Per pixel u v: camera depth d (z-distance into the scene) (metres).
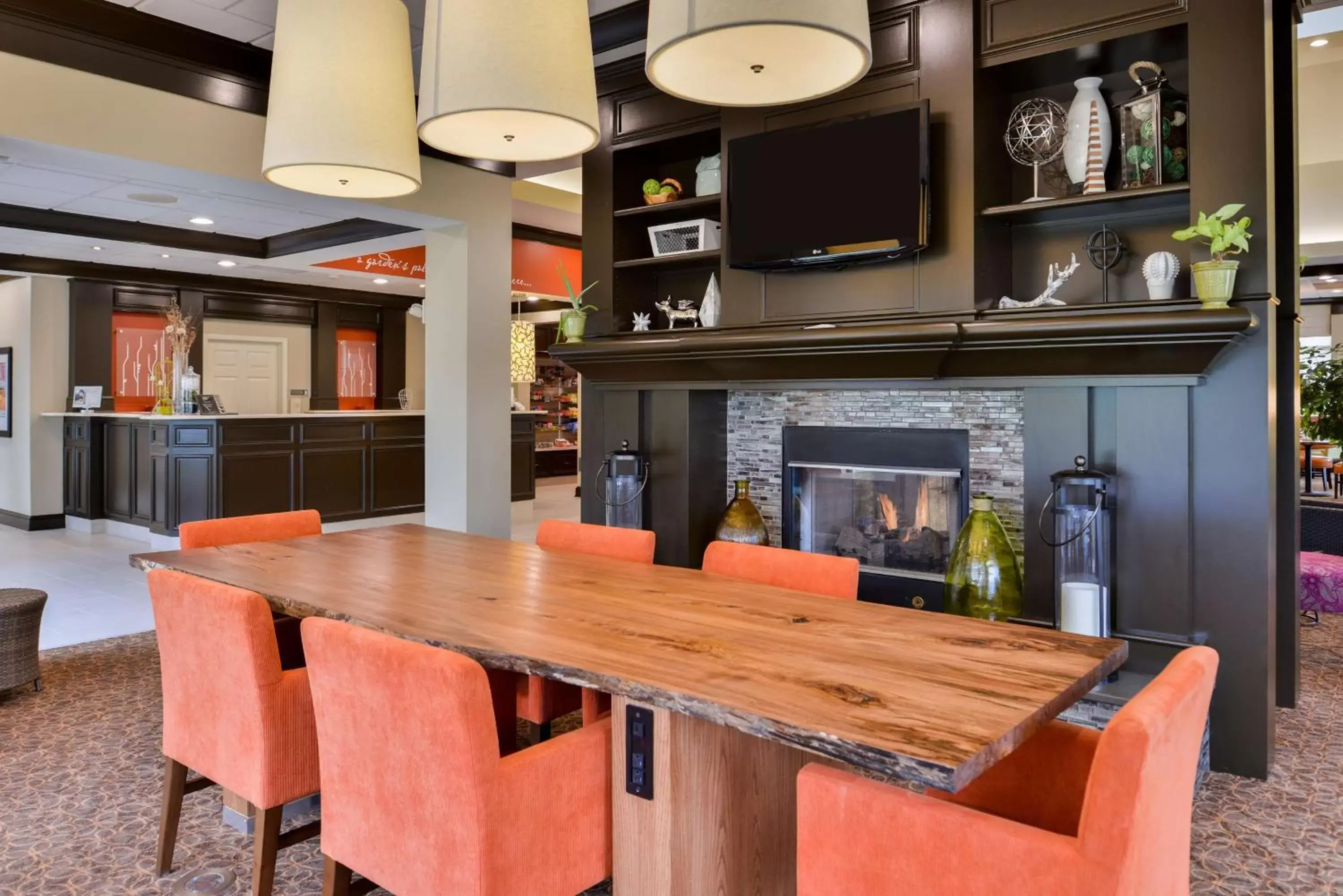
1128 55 3.24
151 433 7.48
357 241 6.44
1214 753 3.02
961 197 3.38
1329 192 7.43
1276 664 3.66
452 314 5.49
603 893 2.20
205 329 9.70
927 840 1.31
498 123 2.46
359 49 2.83
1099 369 3.12
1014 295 3.63
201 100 4.04
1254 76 2.87
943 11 3.41
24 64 3.50
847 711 1.42
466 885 1.55
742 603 2.21
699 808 1.70
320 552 2.99
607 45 4.12
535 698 2.62
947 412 3.74
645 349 4.14
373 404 11.28
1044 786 1.70
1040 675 1.62
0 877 2.30
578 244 8.27
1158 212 3.29
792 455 4.23
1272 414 2.95
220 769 2.11
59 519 8.53
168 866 2.33
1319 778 2.96
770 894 1.92
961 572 3.23
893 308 3.58
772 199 3.82
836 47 2.04
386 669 1.60
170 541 7.22
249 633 1.97
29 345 8.26
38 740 3.28
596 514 4.67
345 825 1.76
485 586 2.42
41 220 6.12
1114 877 1.16
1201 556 3.01
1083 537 3.04
